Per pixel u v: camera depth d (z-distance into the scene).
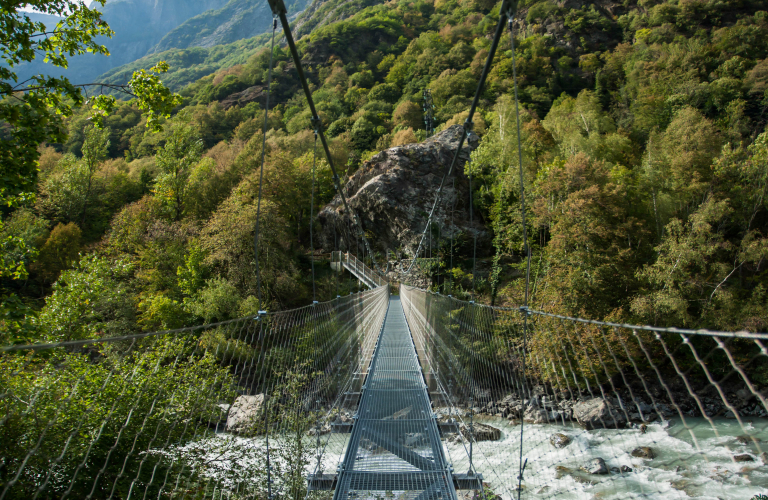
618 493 4.20
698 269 14.98
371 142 41.53
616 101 37.41
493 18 54.34
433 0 70.62
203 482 2.71
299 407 3.79
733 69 30.84
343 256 25.91
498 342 3.69
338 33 61.25
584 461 5.09
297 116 46.31
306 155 32.81
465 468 4.41
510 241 21.00
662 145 21.69
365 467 3.56
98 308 12.88
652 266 14.80
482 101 39.50
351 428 4.33
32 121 4.07
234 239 17.44
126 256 13.36
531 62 43.25
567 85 42.72
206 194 25.25
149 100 5.14
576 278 14.11
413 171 26.58
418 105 42.34
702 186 17.50
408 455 3.67
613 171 20.61
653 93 31.39
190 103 57.59
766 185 16.58
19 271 4.95
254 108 50.09
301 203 29.27
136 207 22.56
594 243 14.94
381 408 4.73
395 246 27.31
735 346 10.78
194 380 2.40
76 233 21.73
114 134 41.38
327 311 4.83
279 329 3.20
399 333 10.34
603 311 13.77
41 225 21.31
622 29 48.88
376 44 61.84
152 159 33.97
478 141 27.73
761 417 8.56
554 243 15.18
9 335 3.91
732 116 26.00
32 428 2.02
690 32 42.31
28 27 4.52
